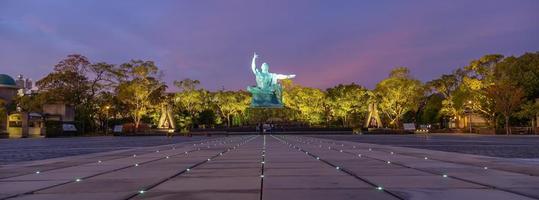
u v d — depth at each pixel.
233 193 10.52
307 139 55.84
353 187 11.38
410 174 14.21
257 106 112.69
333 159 21.03
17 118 102.81
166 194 10.47
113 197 10.12
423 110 127.06
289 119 115.38
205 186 11.74
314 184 11.98
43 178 14.09
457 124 116.31
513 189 10.76
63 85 112.12
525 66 91.94
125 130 106.62
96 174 15.09
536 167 16.28
